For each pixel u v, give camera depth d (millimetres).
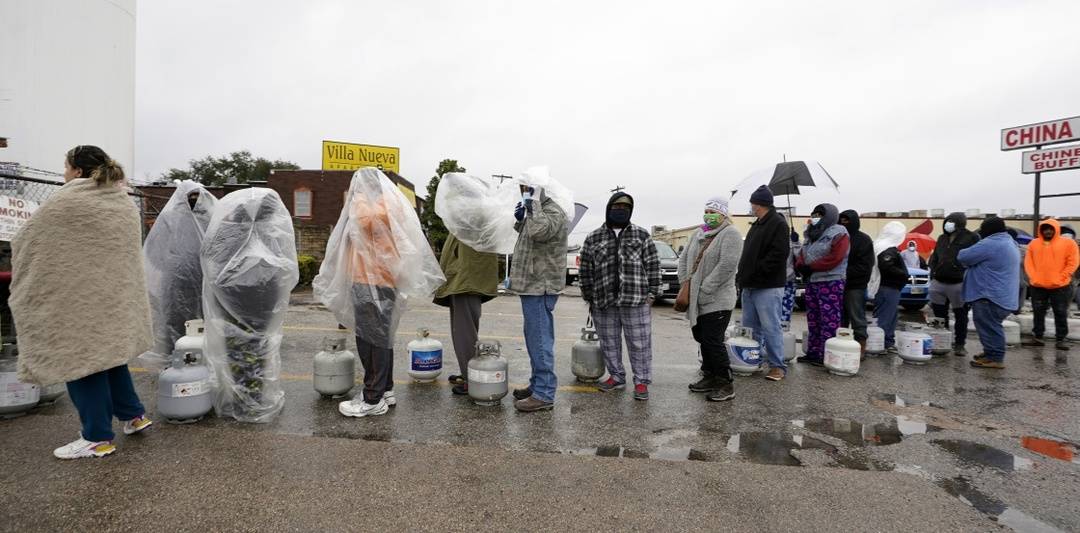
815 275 6082
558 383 5176
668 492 2873
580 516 2600
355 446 3365
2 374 3654
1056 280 7699
